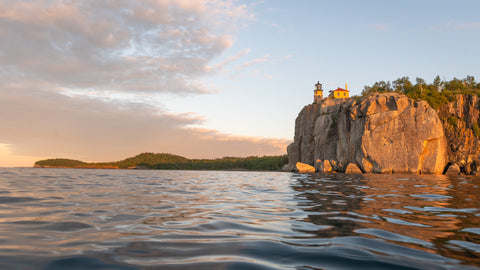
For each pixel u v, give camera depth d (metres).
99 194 12.39
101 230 5.43
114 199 10.62
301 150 103.75
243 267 3.45
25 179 22.45
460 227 5.98
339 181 26.73
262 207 9.04
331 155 88.19
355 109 75.69
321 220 6.77
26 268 3.31
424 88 86.44
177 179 30.00
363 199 11.28
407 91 89.38
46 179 23.33
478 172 60.59
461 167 66.06
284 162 129.88
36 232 5.16
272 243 4.62
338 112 88.38
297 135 108.25
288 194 13.61
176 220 6.61
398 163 66.19
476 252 4.20
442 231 5.59
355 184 21.80
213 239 4.86
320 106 98.00
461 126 70.12
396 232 5.50
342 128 81.56
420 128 65.69
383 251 4.21
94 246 4.30
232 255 3.95
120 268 3.35
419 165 65.00
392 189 16.69
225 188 17.56
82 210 7.80
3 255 3.76
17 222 6.04
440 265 3.61
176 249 4.21
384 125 69.19
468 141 67.94
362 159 70.19
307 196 12.61
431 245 4.57
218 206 9.22
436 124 65.19
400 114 68.31
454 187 18.59
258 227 5.94
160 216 7.12
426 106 67.19
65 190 13.98
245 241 4.74
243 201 10.71
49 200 9.95
